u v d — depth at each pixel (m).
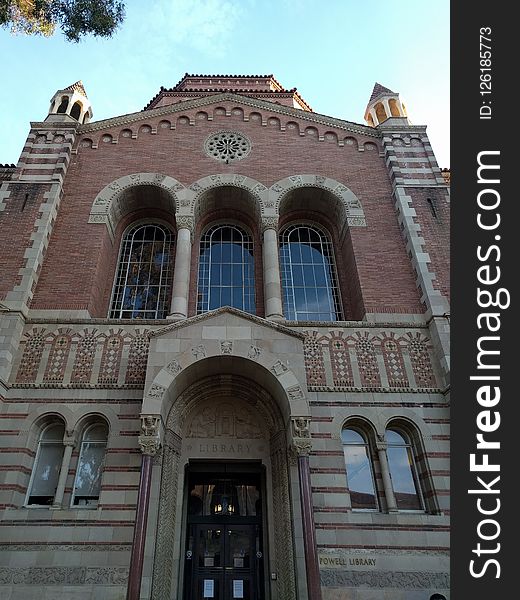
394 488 13.72
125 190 18.91
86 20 15.13
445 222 18.05
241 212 20.16
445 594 11.93
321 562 12.15
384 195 19.47
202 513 14.26
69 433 13.49
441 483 13.31
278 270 17.48
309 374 14.87
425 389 14.76
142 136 20.72
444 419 14.30
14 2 13.87
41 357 14.68
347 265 18.69
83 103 22.00
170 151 20.20
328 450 13.65
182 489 13.72
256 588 13.20
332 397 14.49
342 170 20.11
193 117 21.50
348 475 13.79
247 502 14.50
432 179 19.42
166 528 12.52
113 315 17.56
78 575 11.73
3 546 11.97
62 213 18.02
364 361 15.23
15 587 11.55
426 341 15.71
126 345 15.06
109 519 12.36
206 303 18.09
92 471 13.58
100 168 19.50
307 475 12.03
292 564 12.14
